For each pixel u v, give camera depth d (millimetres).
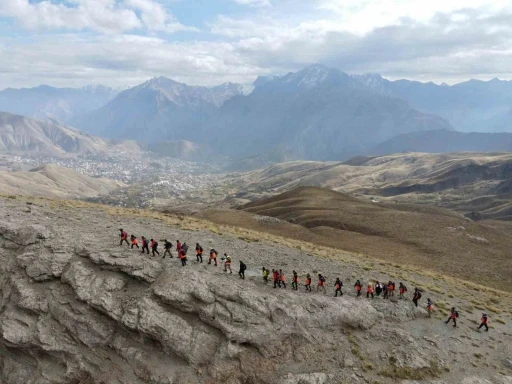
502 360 31109
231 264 38750
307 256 48969
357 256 58219
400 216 102312
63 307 31750
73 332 30328
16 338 30844
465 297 44375
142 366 27625
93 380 27844
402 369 28078
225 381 26000
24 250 37500
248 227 88438
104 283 32469
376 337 31156
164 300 30391
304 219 105125
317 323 30750
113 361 28625
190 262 36375
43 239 38594
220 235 52750
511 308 43656
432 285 46938
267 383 25891
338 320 31500
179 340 28016
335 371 27094
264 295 31844
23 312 32656
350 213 107312
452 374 28547
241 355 27344
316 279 39312
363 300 35500
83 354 29312
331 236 85625
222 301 30422
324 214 106625
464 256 76250
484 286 56438
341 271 44312
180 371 26781
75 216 50875
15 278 34844
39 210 50656
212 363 26859
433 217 102875
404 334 31812
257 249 47875
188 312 30000
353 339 30375
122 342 29281
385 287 37344
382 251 74938
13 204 52406
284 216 114062
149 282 32375
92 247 36938
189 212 101312
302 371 26828
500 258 77250
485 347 32719
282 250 49875
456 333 34062
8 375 31234
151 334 28484
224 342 27953
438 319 36094
